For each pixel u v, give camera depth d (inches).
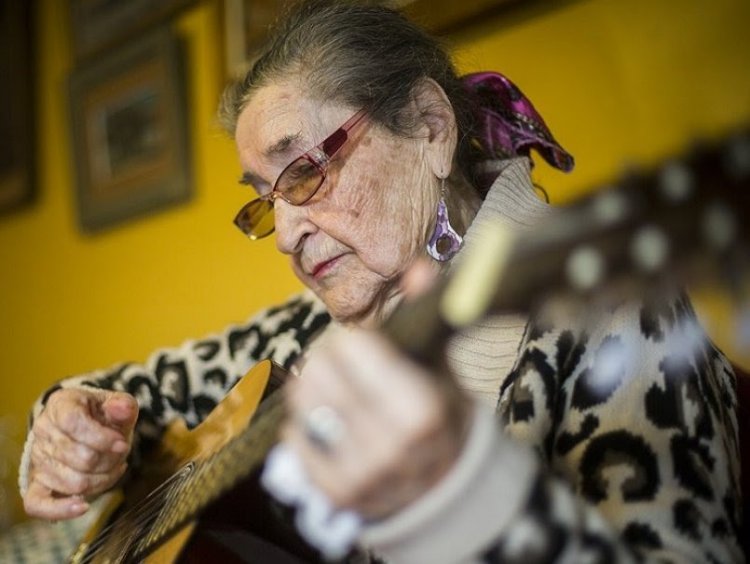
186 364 52.8
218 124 46.4
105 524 44.1
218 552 31.2
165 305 86.4
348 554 28.4
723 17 46.1
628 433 28.0
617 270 15.9
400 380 18.8
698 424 27.8
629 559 20.4
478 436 19.5
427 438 18.8
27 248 105.5
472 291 18.2
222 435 40.5
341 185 39.8
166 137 82.8
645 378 28.8
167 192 82.8
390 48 40.8
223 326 80.3
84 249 96.3
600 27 52.2
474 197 42.3
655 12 49.4
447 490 19.2
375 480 19.2
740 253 14.4
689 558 24.1
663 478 26.4
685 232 14.8
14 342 108.5
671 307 29.6
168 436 47.0
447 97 41.2
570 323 30.8
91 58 92.0
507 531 19.3
